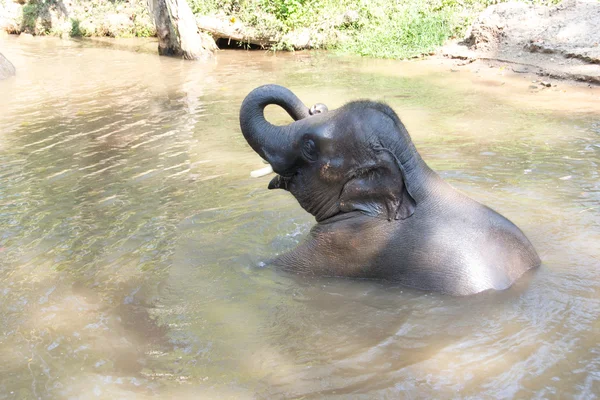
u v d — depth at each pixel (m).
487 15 14.02
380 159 4.39
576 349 3.69
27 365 3.77
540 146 7.62
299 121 4.81
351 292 4.55
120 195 6.45
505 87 11.06
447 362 3.64
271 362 3.73
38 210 6.12
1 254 5.22
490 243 4.46
